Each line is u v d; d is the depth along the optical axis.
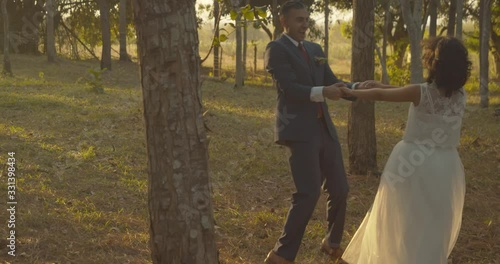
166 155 3.27
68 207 6.17
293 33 4.56
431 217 3.84
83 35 36.28
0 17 31.22
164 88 3.21
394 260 3.93
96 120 11.75
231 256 5.05
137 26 3.21
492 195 7.36
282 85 4.42
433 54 3.80
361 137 8.11
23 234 5.25
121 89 19.06
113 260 4.82
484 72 17.11
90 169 7.86
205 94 18.75
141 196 6.78
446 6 29.56
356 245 4.45
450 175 3.86
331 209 4.80
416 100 3.85
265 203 6.84
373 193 7.31
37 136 9.94
